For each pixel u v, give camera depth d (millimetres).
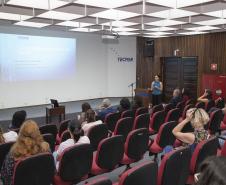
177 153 2664
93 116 4844
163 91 13109
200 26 9039
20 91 10750
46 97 11516
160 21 8055
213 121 5418
